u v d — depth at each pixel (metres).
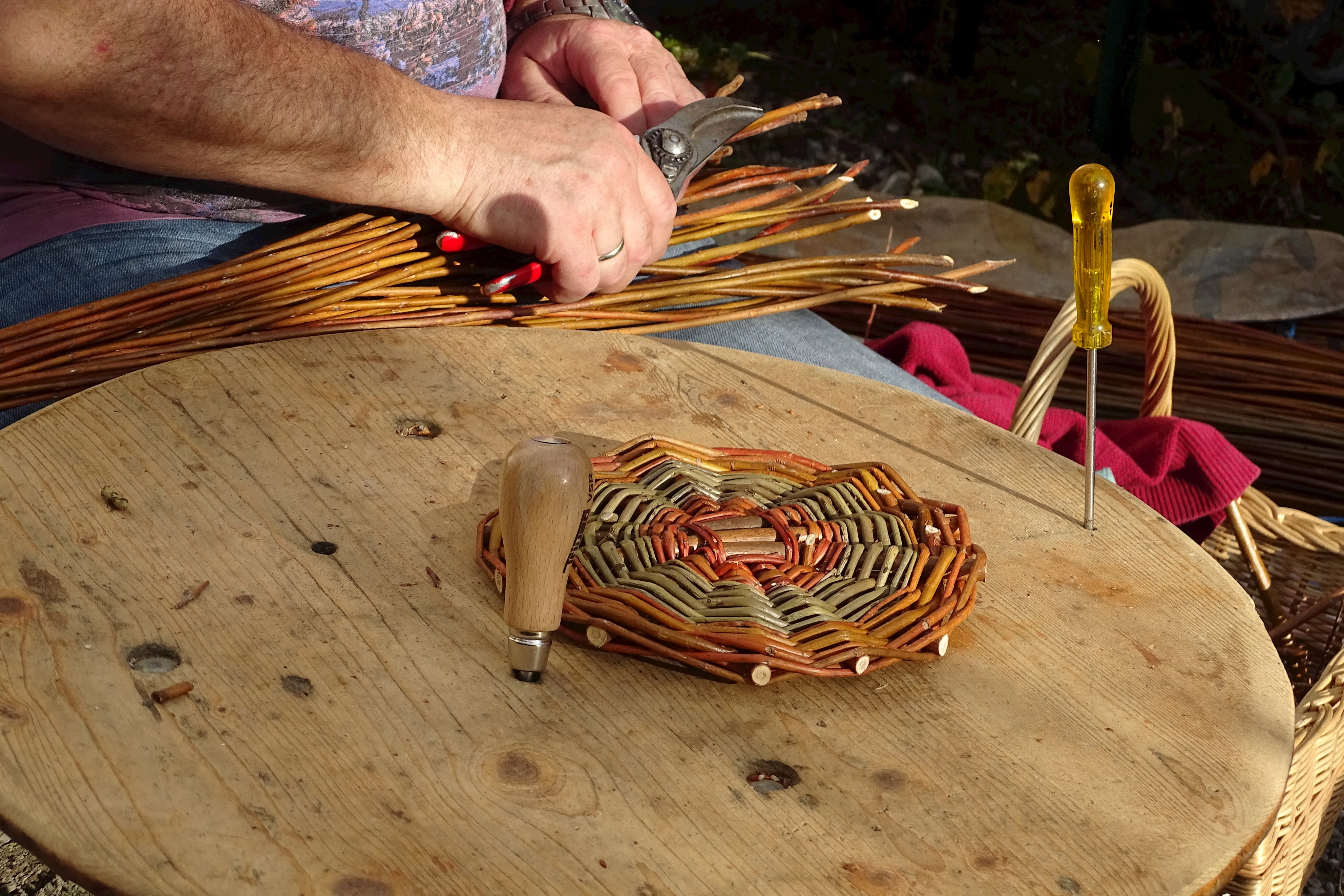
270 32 1.22
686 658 0.82
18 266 1.36
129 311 1.26
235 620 0.85
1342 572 1.93
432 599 0.90
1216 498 1.87
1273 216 4.11
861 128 4.48
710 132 1.55
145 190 1.39
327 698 0.79
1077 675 0.88
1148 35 5.07
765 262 1.87
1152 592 0.99
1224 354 2.88
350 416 1.12
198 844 0.67
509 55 1.79
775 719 0.81
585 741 0.78
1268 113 4.65
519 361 1.26
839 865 0.70
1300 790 1.18
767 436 1.18
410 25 1.47
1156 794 0.78
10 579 0.85
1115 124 4.30
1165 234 3.49
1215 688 0.88
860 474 1.08
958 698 0.85
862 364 1.60
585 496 0.79
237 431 1.07
